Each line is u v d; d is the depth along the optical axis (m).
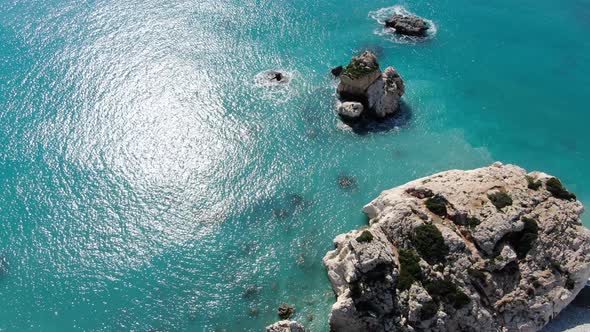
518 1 106.81
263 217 62.47
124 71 82.81
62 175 67.25
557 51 92.00
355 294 49.09
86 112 75.69
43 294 54.94
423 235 51.03
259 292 54.53
